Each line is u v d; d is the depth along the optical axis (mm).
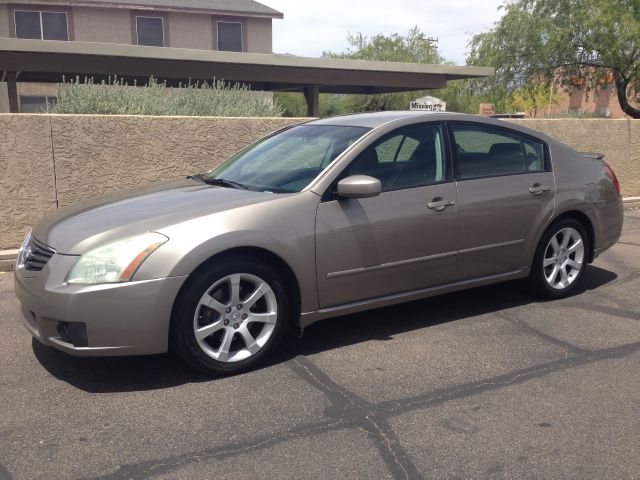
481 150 4898
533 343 4395
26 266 3873
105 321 3520
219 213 3838
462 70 19203
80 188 6980
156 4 29125
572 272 5457
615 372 3893
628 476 2801
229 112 9602
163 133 7293
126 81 17047
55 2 27547
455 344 4387
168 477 2814
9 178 6625
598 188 5473
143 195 4371
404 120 4594
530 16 21797
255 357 3947
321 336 4570
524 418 3326
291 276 4020
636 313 5031
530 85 23281
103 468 2889
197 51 15406
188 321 3686
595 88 22344
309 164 4402
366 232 4223
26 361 4113
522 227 4988
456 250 4668
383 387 3715
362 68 17703
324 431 3211
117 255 3572
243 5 31469
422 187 4496
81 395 3633
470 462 2918
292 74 17297
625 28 19422
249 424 3287
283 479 2797
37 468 2891
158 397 3602
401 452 3008
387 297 4449
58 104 9070
